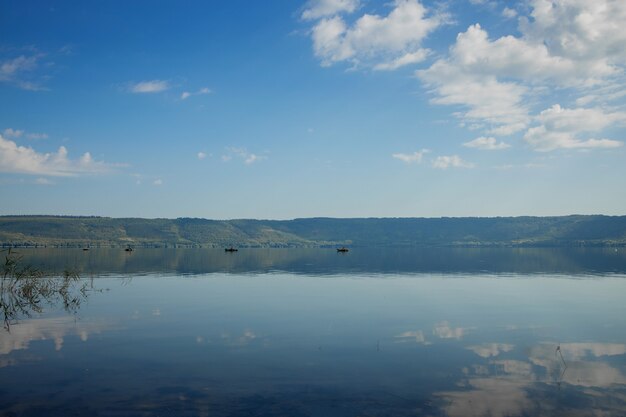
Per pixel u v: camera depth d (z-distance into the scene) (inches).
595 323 1044.5
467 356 755.4
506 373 664.4
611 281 2089.1
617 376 649.6
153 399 557.3
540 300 1430.9
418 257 5004.9
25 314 1154.0
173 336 901.8
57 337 887.1
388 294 1598.2
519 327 1000.2
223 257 5034.5
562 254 5885.8
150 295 1551.4
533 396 571.8
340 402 551.2
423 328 987.3
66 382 617.0
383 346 824.3
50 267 2849.4
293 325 1021.2
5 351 778.2
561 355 762.8
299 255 5767.7
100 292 1632.6
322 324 1032.2
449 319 1096.8
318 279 2209.6
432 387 603.8
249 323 1045.2
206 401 552.4
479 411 524.7
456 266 3262.8
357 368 688.4
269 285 1915.6
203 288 1788.9
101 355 754.8
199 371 669.9
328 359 736.3
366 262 3882.9
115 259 4197.8
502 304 1346.0
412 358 744.3
